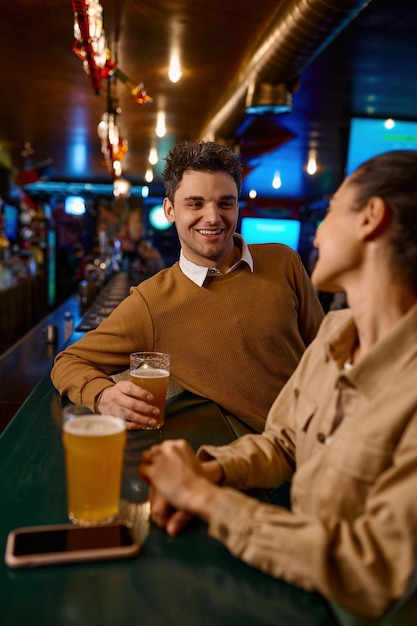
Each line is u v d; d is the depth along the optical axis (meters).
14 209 12.45
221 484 1.13
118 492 1.02
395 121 6.18
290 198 16.12
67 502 1.09
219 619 0.78
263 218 16.28
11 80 5.45
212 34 4.02
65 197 14.93
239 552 0.86
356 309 1.00
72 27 4.06
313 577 0.78
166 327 1.88
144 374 1.55
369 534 0.79
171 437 1.49
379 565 0.77
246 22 3.73
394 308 0.94
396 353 0.91
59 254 15.17
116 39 4.21
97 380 1.70
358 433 0.88
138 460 1.33
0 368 3.24
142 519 1.05
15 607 0.78
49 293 13.54
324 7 2.70
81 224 15.27
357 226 0.93
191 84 5.33
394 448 0.85
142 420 1.53
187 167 1.81
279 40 3.31
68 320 3.98
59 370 1.80
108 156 6.47
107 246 13.38
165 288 1.91
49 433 1.47
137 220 14.86
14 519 1.02
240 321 1.88
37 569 0.87
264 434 1.31
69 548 0.91
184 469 0.95
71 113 6.77
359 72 4.81
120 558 0.91
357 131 6.37
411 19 3.68
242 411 1.88
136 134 7.92
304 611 0.81
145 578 0.87
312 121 6.61
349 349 1.08
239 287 1.91
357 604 0.78
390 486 0.80
